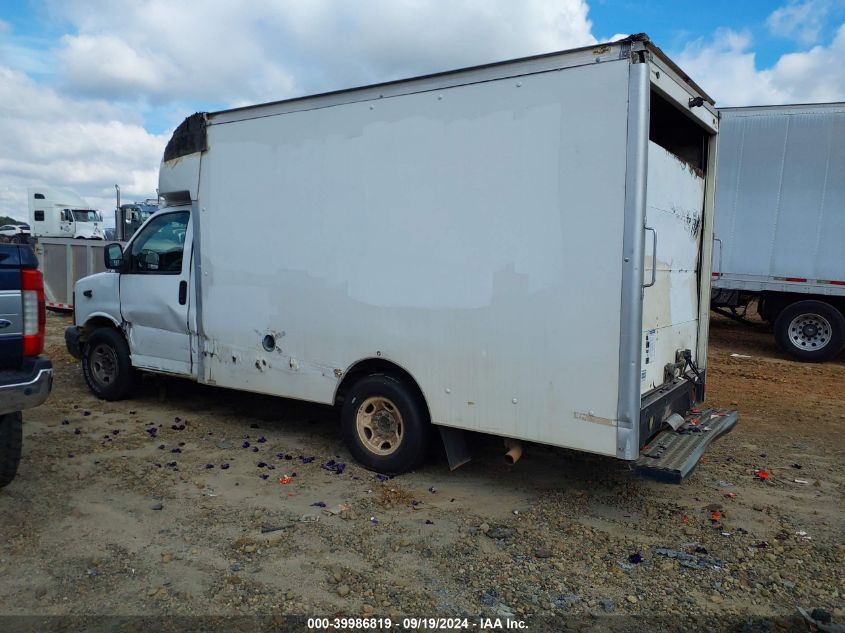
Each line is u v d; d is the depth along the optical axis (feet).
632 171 12.28
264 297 18.22
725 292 37.70
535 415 13.73
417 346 15.29
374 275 15.92
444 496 15.16
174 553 12.13
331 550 12.35
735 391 27.48
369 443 16.70
